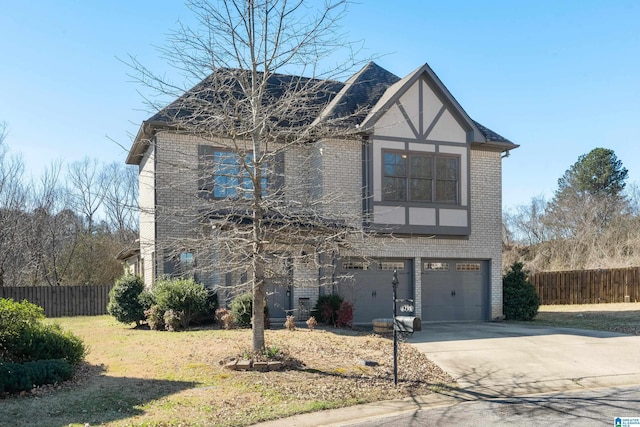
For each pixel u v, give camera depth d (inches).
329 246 442.3
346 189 674.2
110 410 285.0
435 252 724.7
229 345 449.7
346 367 397.1
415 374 390.6
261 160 389.7
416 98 709.3
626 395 344.5
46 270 1160.8
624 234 1544.0
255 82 394.3
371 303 695.1
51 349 369.4
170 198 622.8
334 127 515.2
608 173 2010.3
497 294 756.0
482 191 763.4
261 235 393.4
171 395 314.2
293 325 562.3
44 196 1269.7
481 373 403.9
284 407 298.8
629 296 1005.2
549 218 1845.5
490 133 786.8
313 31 394.3
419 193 701.3
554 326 659.4
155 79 659.4
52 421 264.2
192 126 412.2
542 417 292.2
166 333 544.1
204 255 480.7
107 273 1151.6
